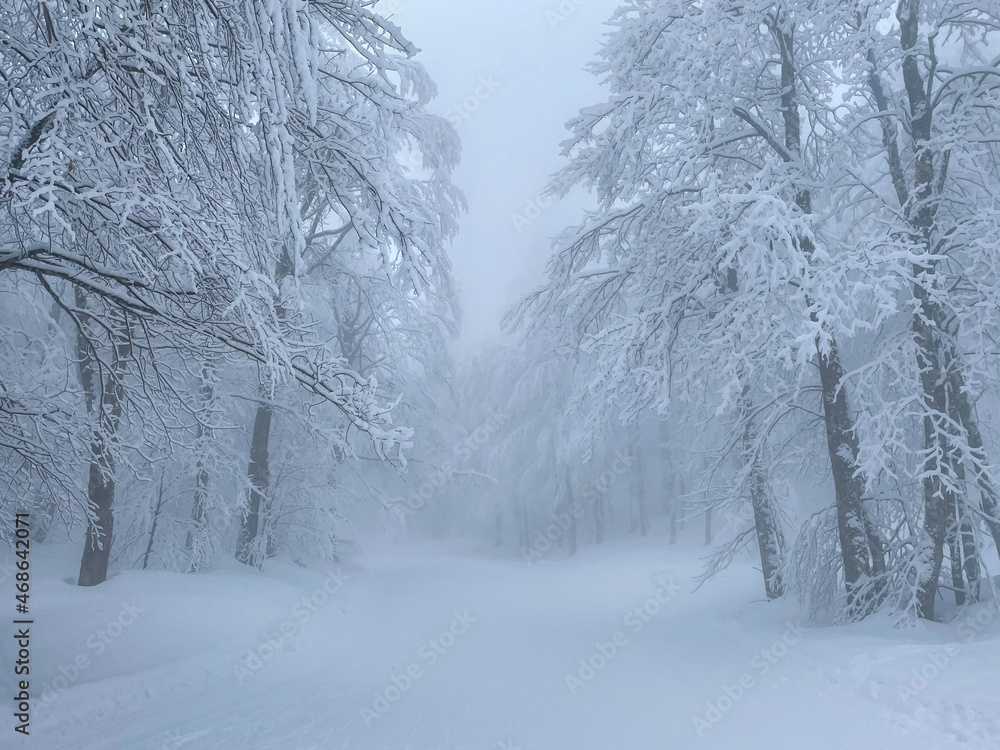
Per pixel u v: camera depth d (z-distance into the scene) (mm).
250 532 17656
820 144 13086
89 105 5031
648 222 12492
